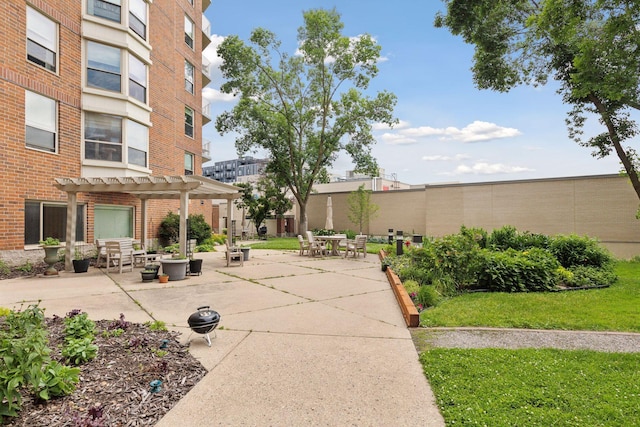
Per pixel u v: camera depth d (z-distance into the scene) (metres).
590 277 8.70
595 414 2.79
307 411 2.94
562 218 17.89
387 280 9.51
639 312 5.99
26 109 10.42
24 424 2.65
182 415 2.87
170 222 16.59
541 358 3.97
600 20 8.42
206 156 25.56
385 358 4.09
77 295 7.37
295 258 14.70
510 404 2.96
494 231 11.82
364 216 27.03
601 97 11.27
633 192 16.23
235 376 3.59
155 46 15.59
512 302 6.75
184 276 9.54
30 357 2.68
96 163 12.45
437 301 6.84
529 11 11.75
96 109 12.42
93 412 2.67
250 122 28.28
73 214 10.62
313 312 6.19
